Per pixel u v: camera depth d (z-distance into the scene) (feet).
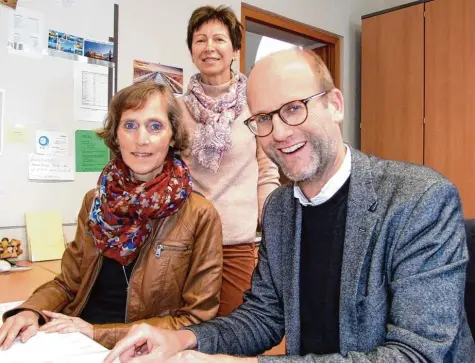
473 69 9.33
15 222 6.09
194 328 3.12
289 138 2.86
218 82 5.48
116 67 7.00
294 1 10.13
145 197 3.79
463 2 9.48
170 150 4.21
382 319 2.71
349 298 2.79
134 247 3.85
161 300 3.90
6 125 6.00
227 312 5.26
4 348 2.88
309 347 3.14
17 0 6.04
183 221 3.95
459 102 9.53
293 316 3.16
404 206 2.69
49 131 6.37
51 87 6.37
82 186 6.69
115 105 3.94
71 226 6.59
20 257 6.08
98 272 3.98
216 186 5.21
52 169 6.40
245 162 5.32
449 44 9.68
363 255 2.77
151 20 7.40
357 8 11.85
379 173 2.98
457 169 9.57
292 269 3.21
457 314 2.46
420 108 10.11
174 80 7.73
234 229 5.24
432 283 2.48
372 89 10.89
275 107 2.85
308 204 3.17
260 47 10.99
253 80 2.95
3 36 5.95
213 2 8.34
